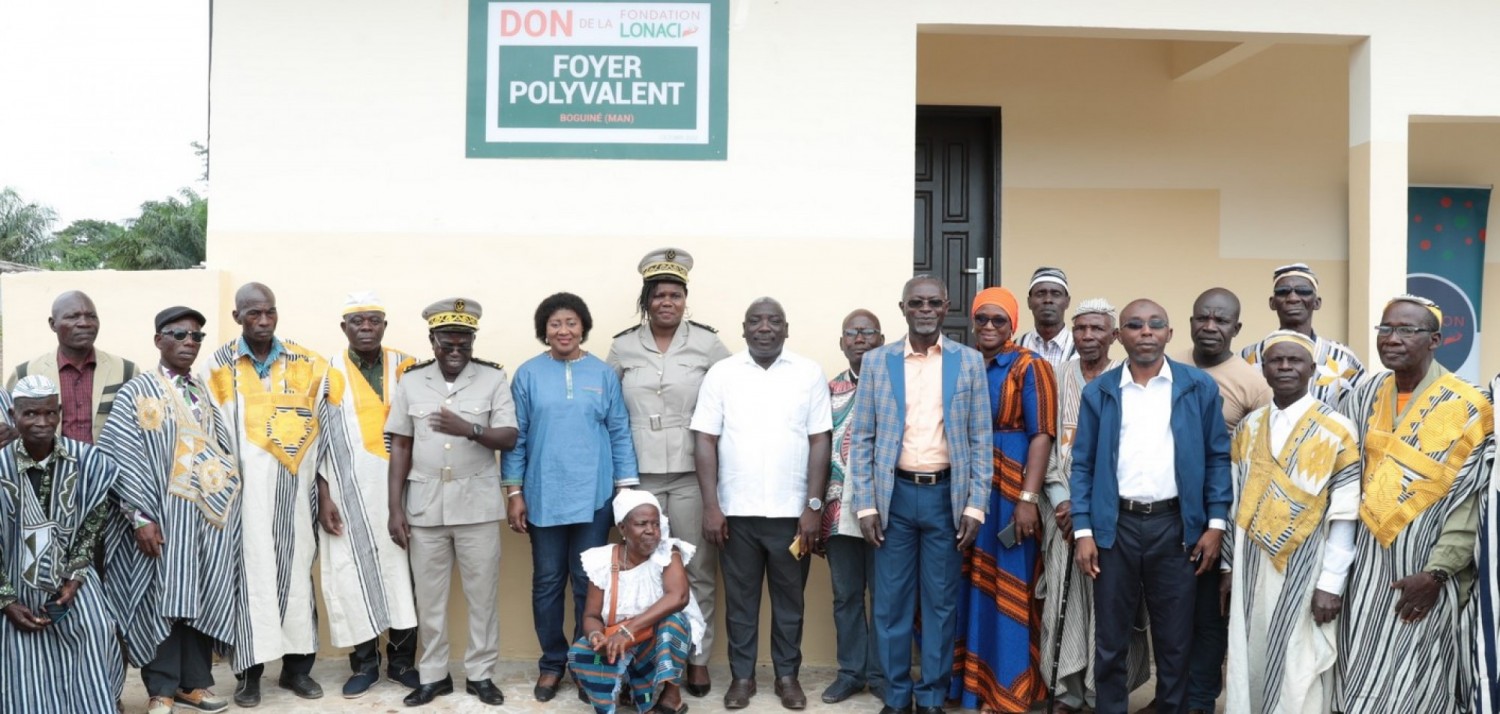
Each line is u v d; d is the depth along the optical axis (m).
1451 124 7.42
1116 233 7.21
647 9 5.62
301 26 5.62
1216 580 4.75
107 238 28.80
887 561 4.84
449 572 5.11
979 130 7.27
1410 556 4.10
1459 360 7.41
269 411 4.98
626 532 4.75
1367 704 4.16
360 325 5.05
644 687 4.80
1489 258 7.45
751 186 5.64
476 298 5.62
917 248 7.22
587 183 5.62
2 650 4.31
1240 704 4.42
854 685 5.17
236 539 4.87
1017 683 4.82
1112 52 7.21
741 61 5.64
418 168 5.62
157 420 4.70
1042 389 4.79
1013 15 5.65
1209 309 4.81
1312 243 7.28
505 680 5.36
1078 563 4.62
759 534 5.01
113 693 4.57
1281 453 4.37
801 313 5.64
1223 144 7.24
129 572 4.72
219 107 5.62
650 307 5.17
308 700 5.09
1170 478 4.50
